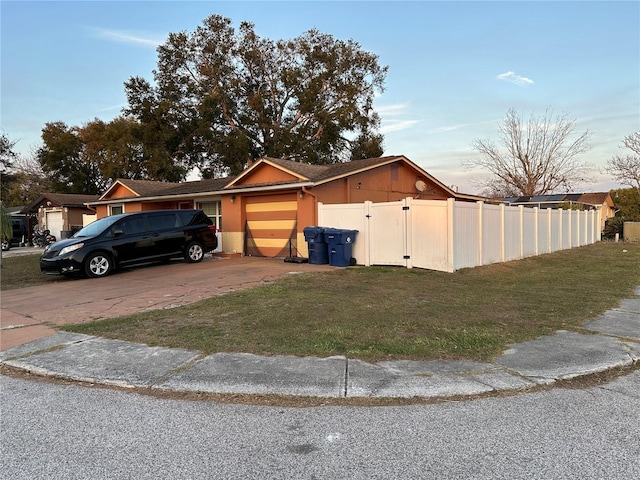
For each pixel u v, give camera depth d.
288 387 4.20
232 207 16.58
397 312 7.05
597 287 9.81
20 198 48.44
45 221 32.06
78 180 40.38
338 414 3.70
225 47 34.12
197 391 4.23
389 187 17.38
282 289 9.07
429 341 5.48
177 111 33.06
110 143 36.56
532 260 15.05
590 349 5.21
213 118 32.50
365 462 2.95
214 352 5.21
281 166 15.15
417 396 4.01
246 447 3.18
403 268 12.04
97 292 9.55
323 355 5.03
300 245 14.23
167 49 33.41
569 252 18.41
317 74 35.19
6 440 3.35
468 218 12.25
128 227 12.56
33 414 3.82
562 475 2.76
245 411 3.79
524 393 4.07
